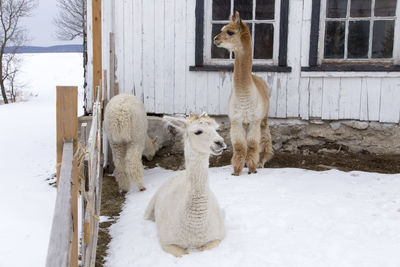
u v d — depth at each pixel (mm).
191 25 6992
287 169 6164
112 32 7109
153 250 3604
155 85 7223
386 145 6875
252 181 5539
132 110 5273
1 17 22438
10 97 24906
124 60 7203
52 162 7223
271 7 6863
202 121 3344
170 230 3547
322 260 3334
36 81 33688
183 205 3418
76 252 2363
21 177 6215
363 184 5324
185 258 3402
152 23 7074
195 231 3424
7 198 5016
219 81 7062
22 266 3242
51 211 4609
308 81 6891
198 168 3309
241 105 5715
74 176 2322
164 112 7273
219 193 5062
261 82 6309
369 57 6785
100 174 5676
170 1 6988
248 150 6027
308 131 7094
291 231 3895
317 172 5961
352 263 3273
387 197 4766
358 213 4273
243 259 3367
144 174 6383
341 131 6980
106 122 5355
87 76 7184
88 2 6984
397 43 6594
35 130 10789
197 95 7160
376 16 6645
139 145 5504
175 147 7367
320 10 6719
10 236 3760
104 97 6566
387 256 3369
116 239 3951
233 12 6992
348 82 6777
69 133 2322
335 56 6895
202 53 7004
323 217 4180
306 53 6816
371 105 6766
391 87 6652
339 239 3703
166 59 7137
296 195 4918
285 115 7043
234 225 4070
